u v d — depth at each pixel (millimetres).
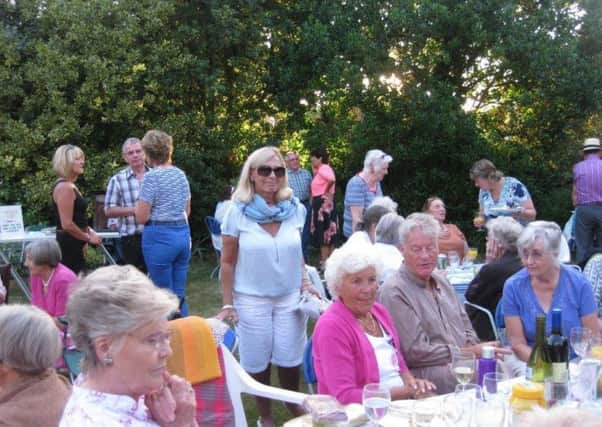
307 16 10414
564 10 9883
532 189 10414
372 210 4898
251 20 10180
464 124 9836
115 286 1716
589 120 10445
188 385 1969
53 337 2146
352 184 6277
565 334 3311
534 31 9641
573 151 10500
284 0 10578
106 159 9461
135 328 1681
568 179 10594
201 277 8750
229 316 3709
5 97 9148
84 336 1693
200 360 2787
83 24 9109
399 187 10531
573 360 3145
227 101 10734
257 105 10859
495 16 9617
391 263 4008
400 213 10516
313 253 10203
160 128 9812
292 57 10211
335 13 10094
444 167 10492
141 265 5750
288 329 3756
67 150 5188
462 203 10523
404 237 3281
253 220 3664
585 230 7758
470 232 10555
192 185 10000
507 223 4219
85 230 5434
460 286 4906
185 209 4980
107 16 9445
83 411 1667
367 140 9984
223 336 2951
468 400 2215
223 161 10648
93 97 9273
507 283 3482
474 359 2588
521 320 3418
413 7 9602
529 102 9781
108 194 5691
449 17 9484
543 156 10695
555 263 3346
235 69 10617
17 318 2113
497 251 4203
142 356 1696
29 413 2072
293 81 10312
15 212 7395
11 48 8938
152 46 9680
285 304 3754
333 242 8805
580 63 9727
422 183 10367
